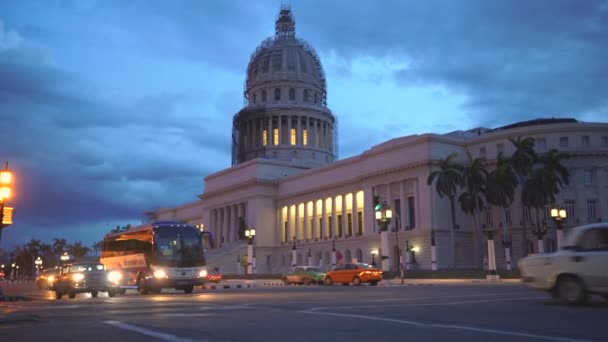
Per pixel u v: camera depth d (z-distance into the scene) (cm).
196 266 3656
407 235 8100
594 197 7612
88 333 1283
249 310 1844
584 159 7694
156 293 3762
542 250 6194
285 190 11250
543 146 7788
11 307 2202
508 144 7894
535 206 6650
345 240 9481
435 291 2852
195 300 2458
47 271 5469
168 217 15488
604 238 1791
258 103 14238
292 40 14938
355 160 9512
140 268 3703
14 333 1298
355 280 4475
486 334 1166
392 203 8538
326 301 2203
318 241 10169
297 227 10831
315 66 14775
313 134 13988
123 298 2888
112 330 1334
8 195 2130
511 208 7794
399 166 8344
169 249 3622
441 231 7800
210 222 12719
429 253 7744
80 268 3438
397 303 2034
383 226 5391
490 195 6731
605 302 1925
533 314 1547
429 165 7969
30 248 18700
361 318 1517
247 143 14100
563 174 6750
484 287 3269
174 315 1694
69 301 2661
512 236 7719
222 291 3559
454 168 7112
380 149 8819
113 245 4259
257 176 11388
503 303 1947
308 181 10656
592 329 1220
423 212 7950
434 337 1139
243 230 11288
